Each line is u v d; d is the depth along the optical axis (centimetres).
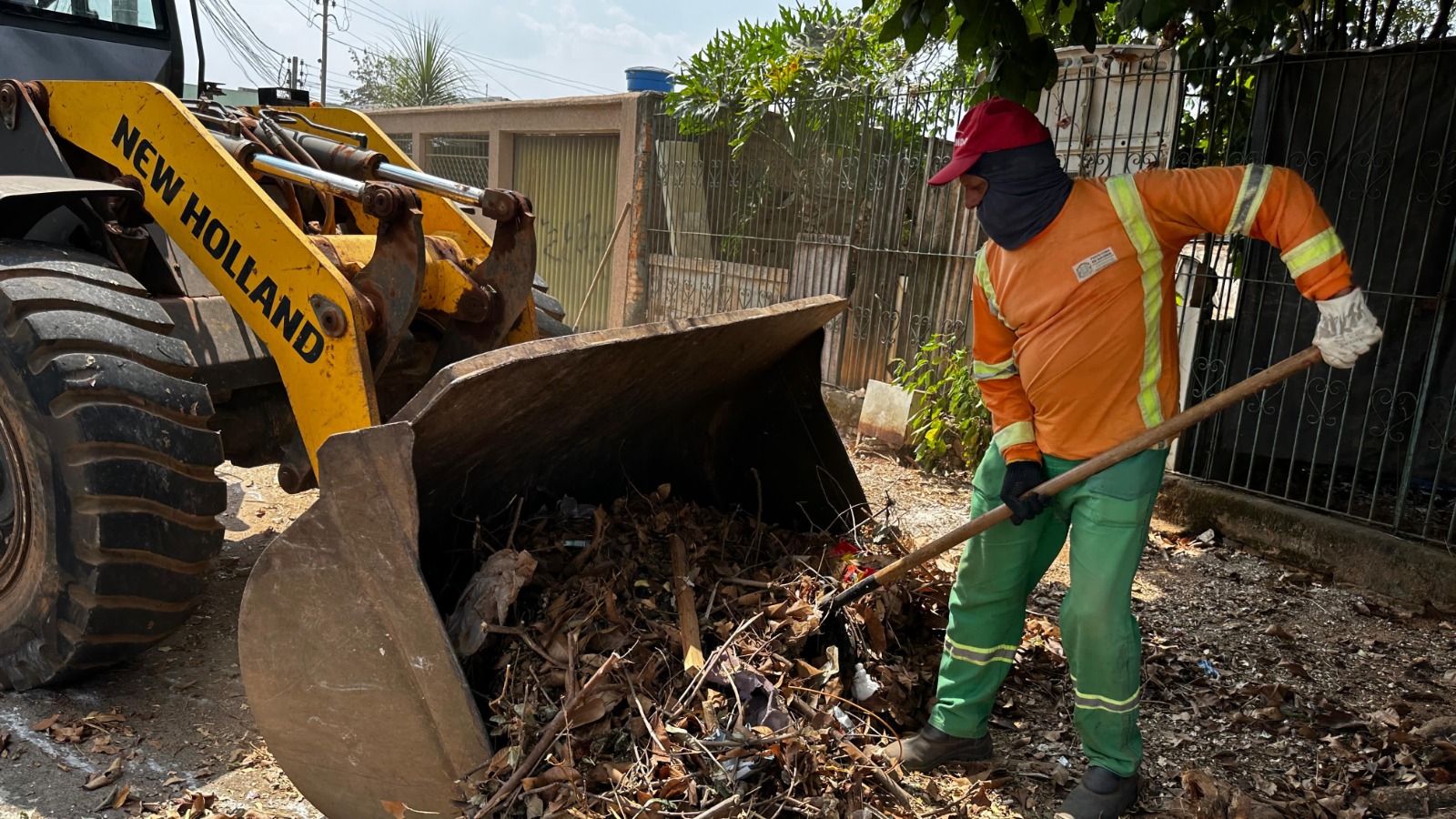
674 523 334
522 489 306
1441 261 492
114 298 299
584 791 219
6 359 281
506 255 342
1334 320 227
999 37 363
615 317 1006
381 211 292
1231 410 558
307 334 294
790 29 820
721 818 219
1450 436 505
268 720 237
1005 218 256
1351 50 503
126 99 322
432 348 388
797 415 364
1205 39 551
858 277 748
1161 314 256
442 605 276
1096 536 260
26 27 402
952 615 295
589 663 248
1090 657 266
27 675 305
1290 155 527
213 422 370
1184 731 333
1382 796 289
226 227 305
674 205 942
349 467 212
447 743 220
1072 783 294
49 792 264
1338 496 567
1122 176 253
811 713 256
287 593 225
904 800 255
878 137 733
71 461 277
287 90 494
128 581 287
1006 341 279
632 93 972
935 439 642
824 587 309
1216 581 485
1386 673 388
